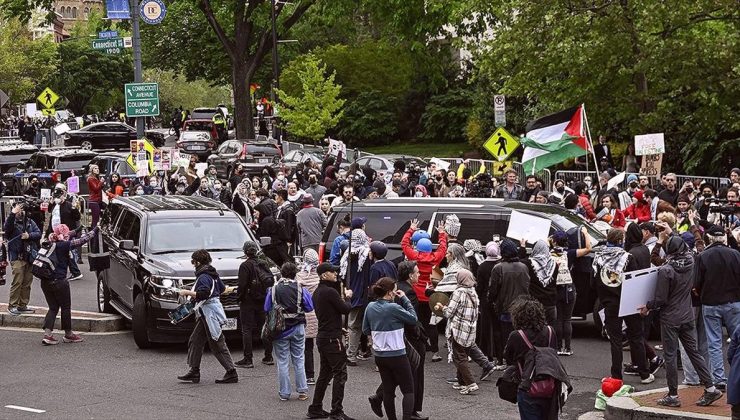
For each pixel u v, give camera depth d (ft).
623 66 91.15
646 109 94.73
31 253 62.28
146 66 233.55
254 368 48.80
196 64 229.25
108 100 311.47
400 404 42.42
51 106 165.37
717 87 90.38
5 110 256.73
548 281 47.11
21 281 62.23
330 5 152.35
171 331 52.24
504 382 31.58
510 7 98.53
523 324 31.32
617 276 43.29
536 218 52.13
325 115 152.76
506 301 45.52
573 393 43.65
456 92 167.73
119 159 112.88
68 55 302.25
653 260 46.19
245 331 48.57
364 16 200.13
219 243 56.95
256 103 220.43
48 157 118.01
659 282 39.50
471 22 140.77
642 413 38.42
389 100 176.65
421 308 49.62
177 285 52.47
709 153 98.99
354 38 199.00
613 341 43.73
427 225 55.16
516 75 98.32
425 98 175.32
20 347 55.01
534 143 77.87
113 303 61.31
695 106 98.17
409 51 152.46
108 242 61.72
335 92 153.79
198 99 342.85
